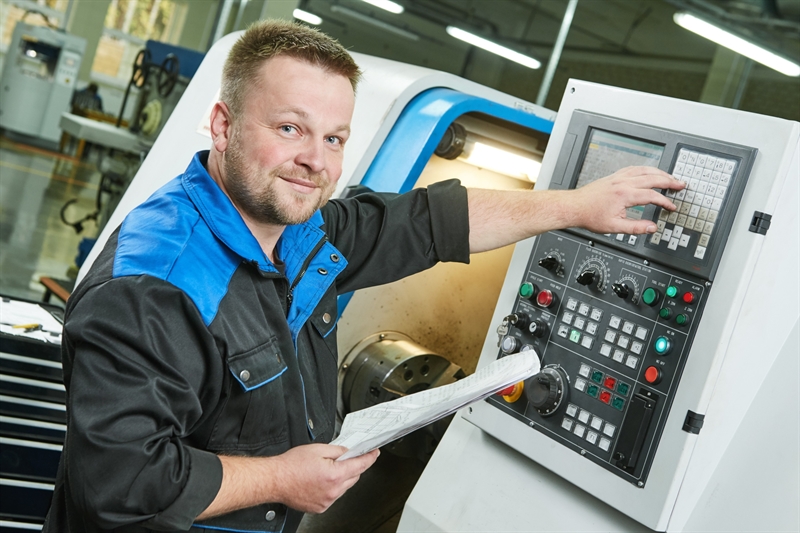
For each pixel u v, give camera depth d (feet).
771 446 3.30
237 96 3.18
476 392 2.97
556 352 3.91
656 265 3.55
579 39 38.55
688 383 3.33
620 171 3.71
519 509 3.95
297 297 3.50
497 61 43.01
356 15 40.29
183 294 2.89
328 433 3.59
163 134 6.99
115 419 2.64
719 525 3.33
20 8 37.17
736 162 3.32
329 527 5.52
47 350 5.66
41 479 5.36
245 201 3.16
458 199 3.99
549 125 5.39
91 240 17.43
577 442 3.71
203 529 3.06
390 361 5.16
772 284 3.33
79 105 34.06
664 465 3.34
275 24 3.22
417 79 5.06
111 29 38.55
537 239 4.13
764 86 29.32
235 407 3.08
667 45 34.60
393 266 4.04
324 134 3.14
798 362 3.35
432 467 4.43
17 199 26.13
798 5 22.44
